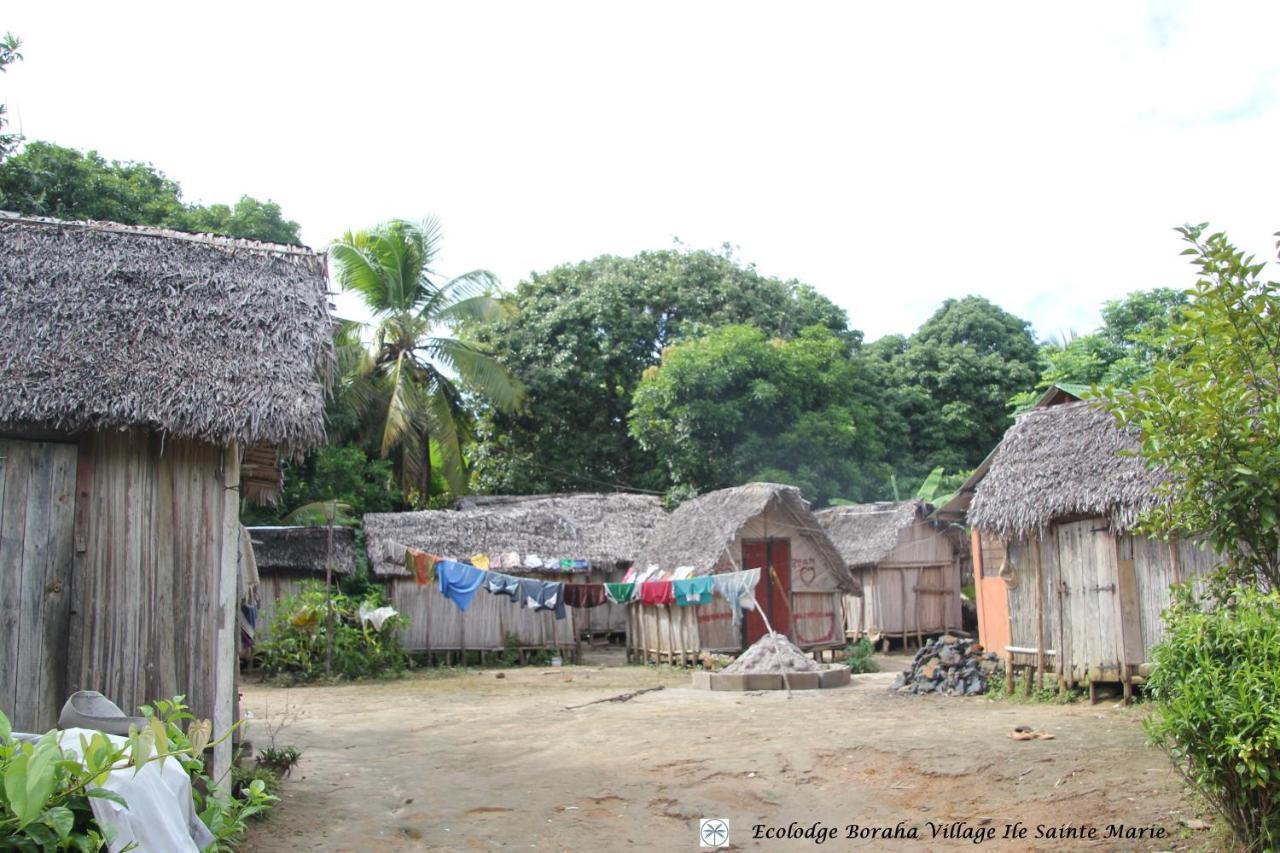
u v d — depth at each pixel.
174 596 6.75
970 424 30.83
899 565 23.75
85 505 6.61
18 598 6.39
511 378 28.34
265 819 7.23
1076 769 7.99
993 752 8.84
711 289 32.19
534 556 22.05
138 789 3.85
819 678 15.14
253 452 8.23
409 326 27.17
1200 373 6.20
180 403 6.50
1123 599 11.44
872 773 8.40
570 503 26.11
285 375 6.90
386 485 27.20
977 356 32.69
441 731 11.59
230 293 7.35
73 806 3.59
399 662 19.20
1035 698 12.38
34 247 7.18
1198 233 6.12
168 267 7.39
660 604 19.77
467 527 22.66
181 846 3.88
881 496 28.20
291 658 17.78
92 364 6.52
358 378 26.59
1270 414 6.02
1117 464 11.41
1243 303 6.04
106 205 19.75
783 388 26.69
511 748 10.26
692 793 8.05
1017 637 13.21
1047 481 12.26
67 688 6.39
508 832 7.05
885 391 30.75
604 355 30.47
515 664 21.36
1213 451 6.12
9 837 3.21
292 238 26.12
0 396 6.19
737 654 19.31
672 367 26.64
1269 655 5.20
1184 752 5.57
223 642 6.85
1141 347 23.17
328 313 7.65
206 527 6.91
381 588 20.84
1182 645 5.59
